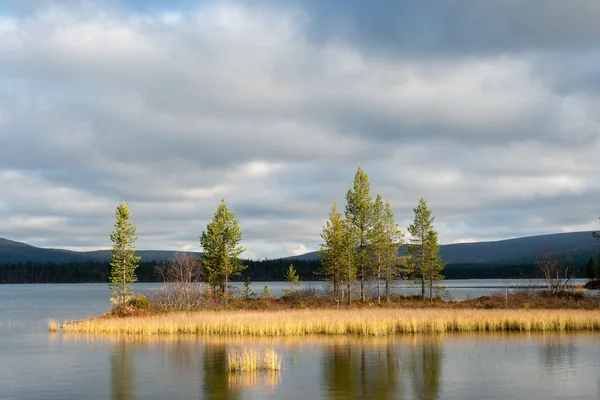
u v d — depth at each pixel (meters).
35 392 23.41
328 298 72.50
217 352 33.88
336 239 70.88
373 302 68.44
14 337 42.81
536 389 23.45
